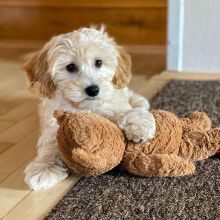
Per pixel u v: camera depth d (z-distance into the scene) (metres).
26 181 0.62
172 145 0.62
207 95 0.98
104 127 0.59
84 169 0.58
